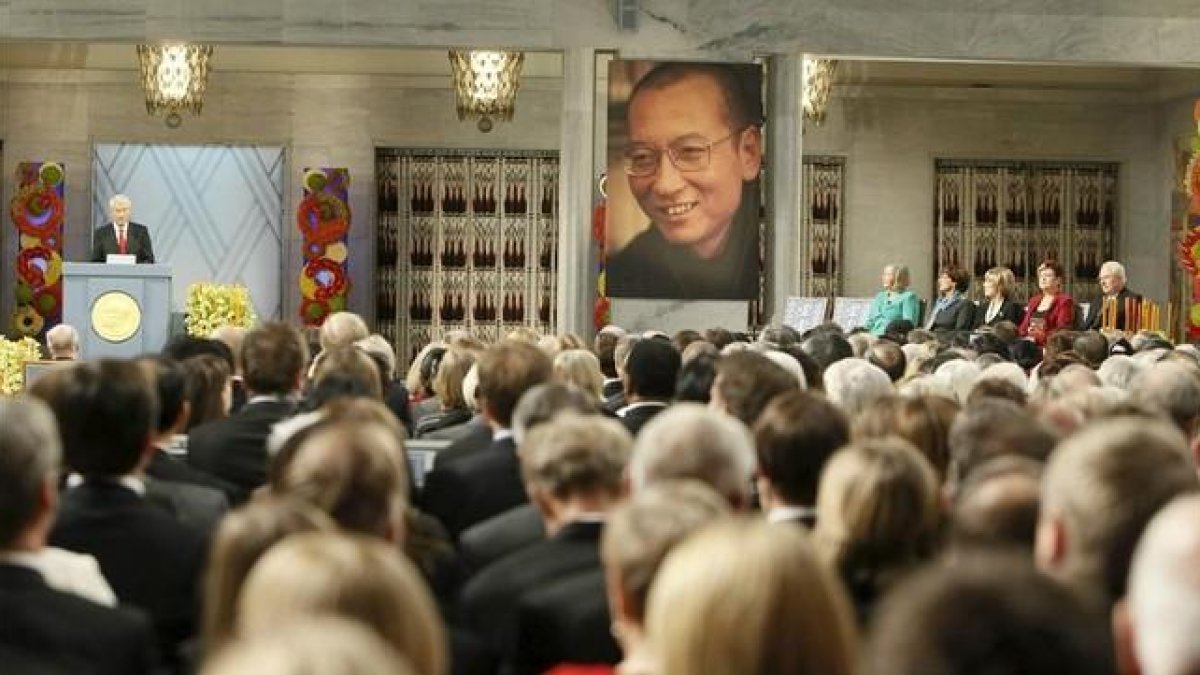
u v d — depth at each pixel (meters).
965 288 31.34
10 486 7.12
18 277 42.25
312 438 7.82
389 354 19.12
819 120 41.25
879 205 46.06
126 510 9.16
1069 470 5.58
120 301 29.98
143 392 9.27
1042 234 46.34
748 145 34.16
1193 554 3.78
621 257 34.19
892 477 7.43
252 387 13.92
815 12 35.25
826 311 33.09
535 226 45.72
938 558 7.37
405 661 4.03
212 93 44.47
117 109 44.19
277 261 44.62
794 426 8.74
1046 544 5.66
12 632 6.87
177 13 34.69
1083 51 35.62
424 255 45.56
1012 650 3.20
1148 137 46.22
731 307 34.75
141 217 44.38
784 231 35.38
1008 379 14.09
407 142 45.16
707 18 35.09
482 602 8.27
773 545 4.02
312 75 44.78
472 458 11.86
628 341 18.92
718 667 3.92
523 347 12.55
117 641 6.96
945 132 46.16
